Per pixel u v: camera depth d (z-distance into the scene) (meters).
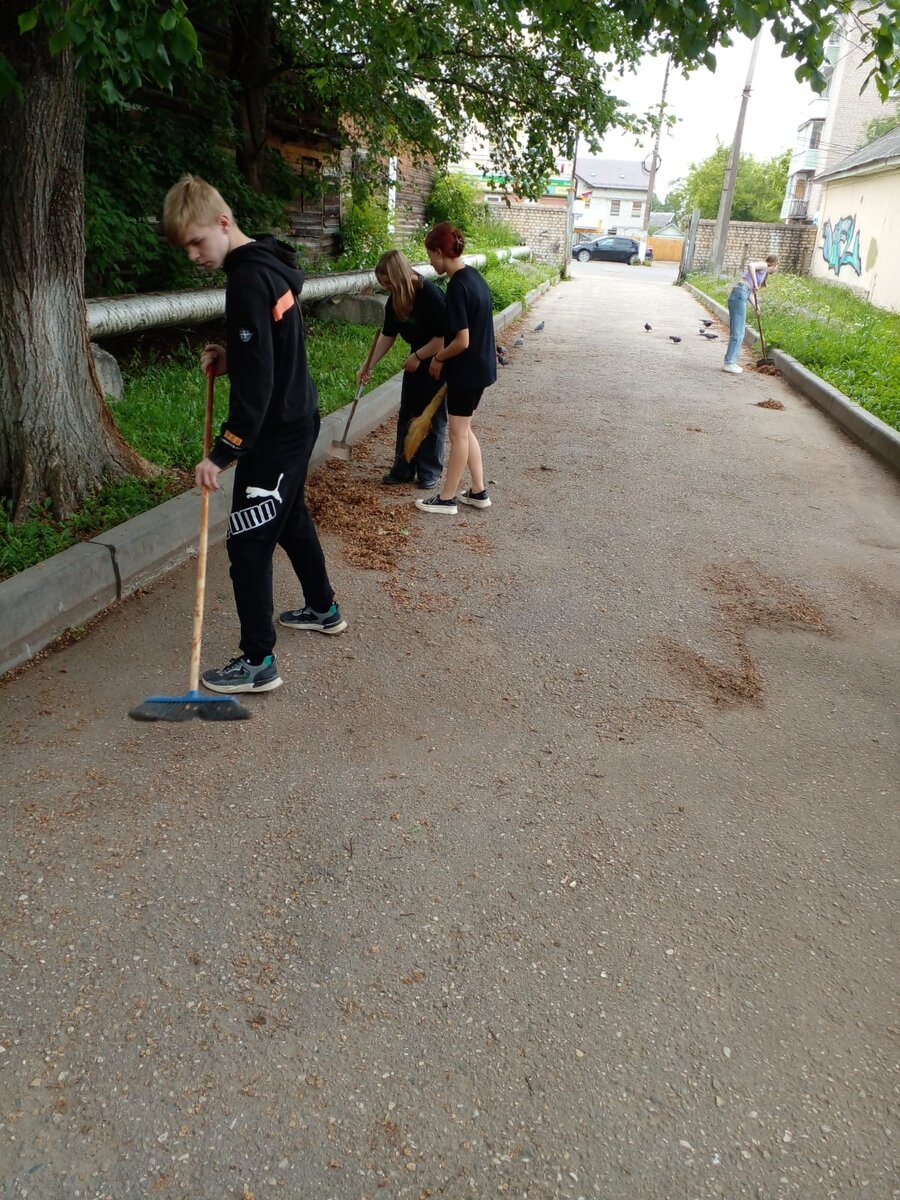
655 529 5.70
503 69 11.15
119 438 5.07
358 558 4.92
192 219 2.89
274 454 3.23
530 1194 1.80
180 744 3.20
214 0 9.59
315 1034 2.12
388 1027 2.15
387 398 7.93
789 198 46.31
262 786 3.00
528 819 2.91
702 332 14.64
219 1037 2.10
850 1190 1.83
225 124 10.18
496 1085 2.02
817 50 5.09
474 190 26.84
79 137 4.47
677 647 4.16
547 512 5.89
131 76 4.53
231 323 2.96
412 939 2.41
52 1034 2.09
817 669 4.03
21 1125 1.88
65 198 4.44
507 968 2.34
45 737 3.18
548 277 24.70
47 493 4.54
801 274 32.75
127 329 7.22
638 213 83.19
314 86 10.99
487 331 5.15
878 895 2.67
